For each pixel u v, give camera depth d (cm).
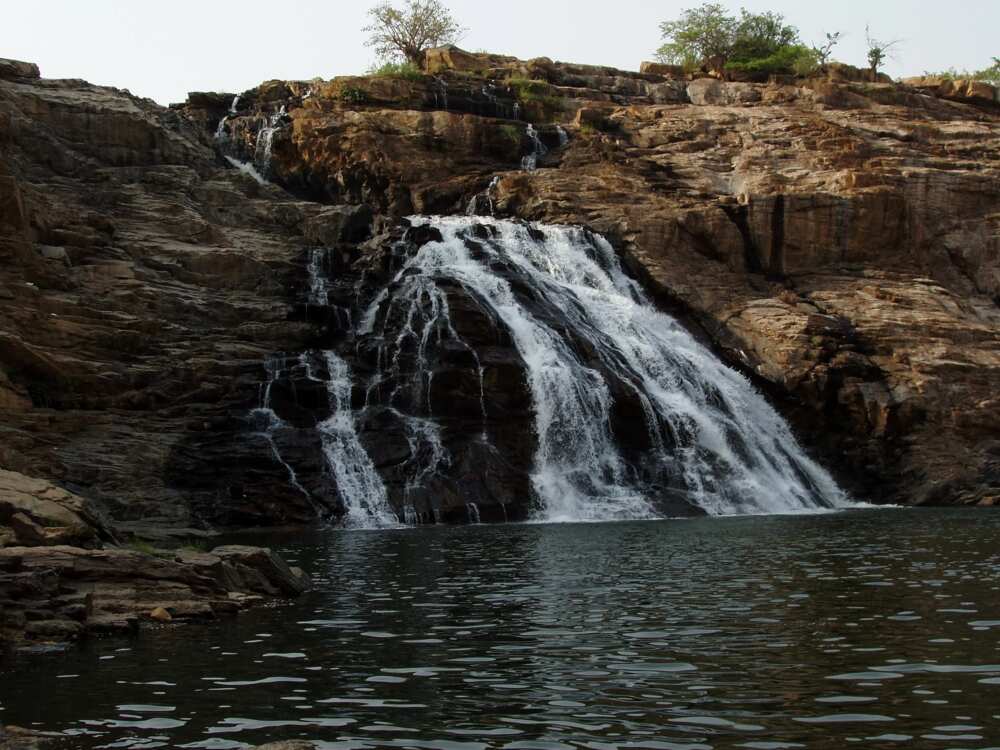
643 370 3678
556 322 3603
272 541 2408
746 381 3984
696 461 3366
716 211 4488
